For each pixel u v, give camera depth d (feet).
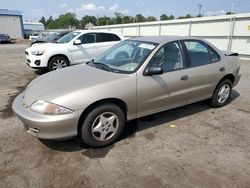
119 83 11.08
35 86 11.43
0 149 10.94
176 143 11.67
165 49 12.88
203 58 14.73
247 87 22.61
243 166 9.88
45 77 12.44
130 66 12.16
